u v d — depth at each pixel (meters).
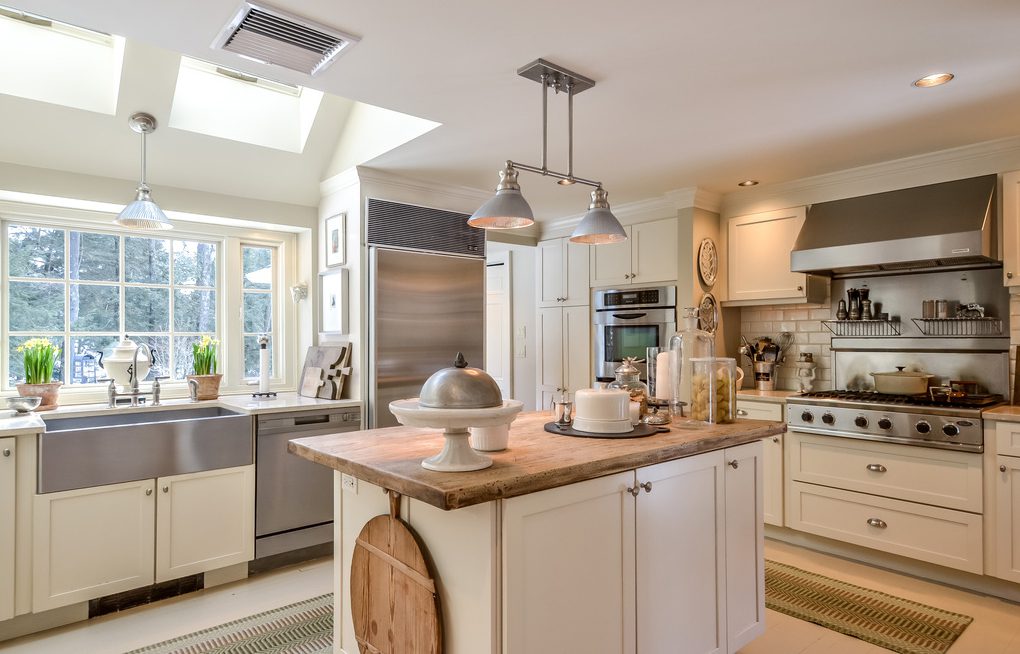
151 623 2.79
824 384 4.15
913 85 2.53
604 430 2.16
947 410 3.08
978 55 2.27
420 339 3.98
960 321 3.57
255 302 4.23
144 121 3.13
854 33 2.10
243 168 3.70
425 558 1.75
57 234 3.49
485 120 2.92
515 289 6.00
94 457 2.81
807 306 4.25
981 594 3.05
